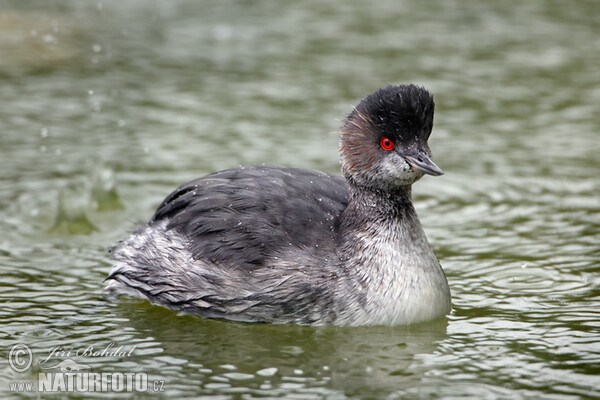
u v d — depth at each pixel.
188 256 10.91
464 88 20.00
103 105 18.70
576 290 11.62
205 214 11.05
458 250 12.96
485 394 8.95
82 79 20.27
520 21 24.94
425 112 10.55
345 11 25.94
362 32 24.00
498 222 13.95
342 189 11.52
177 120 18.00
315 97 19.39
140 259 11.35
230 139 17.03
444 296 10.86
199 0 26.83
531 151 16.77
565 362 9.63
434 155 16.69
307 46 22.88
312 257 10.54
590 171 15.86
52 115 18.12
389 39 23.41
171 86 20.00
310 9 26.06
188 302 10.93
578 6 26.23
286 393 9.02
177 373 9.50
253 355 9.93
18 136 17.02
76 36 23.11
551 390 9.02
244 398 8.92
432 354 9.90
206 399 8.91
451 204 14.73
